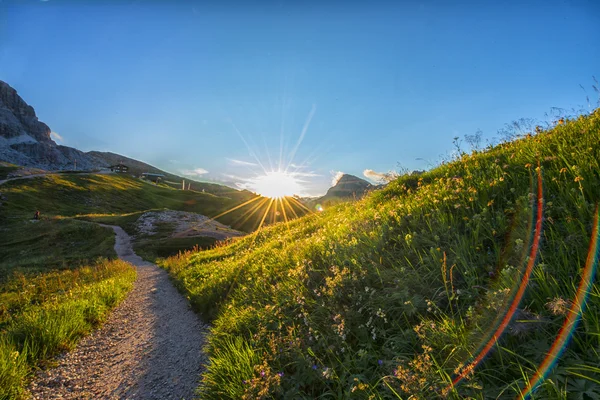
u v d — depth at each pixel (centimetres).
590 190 381
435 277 391
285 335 475
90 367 704
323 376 334
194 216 9112
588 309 243
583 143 486
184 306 1158
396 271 440
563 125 675
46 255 4388
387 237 565
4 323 1032
